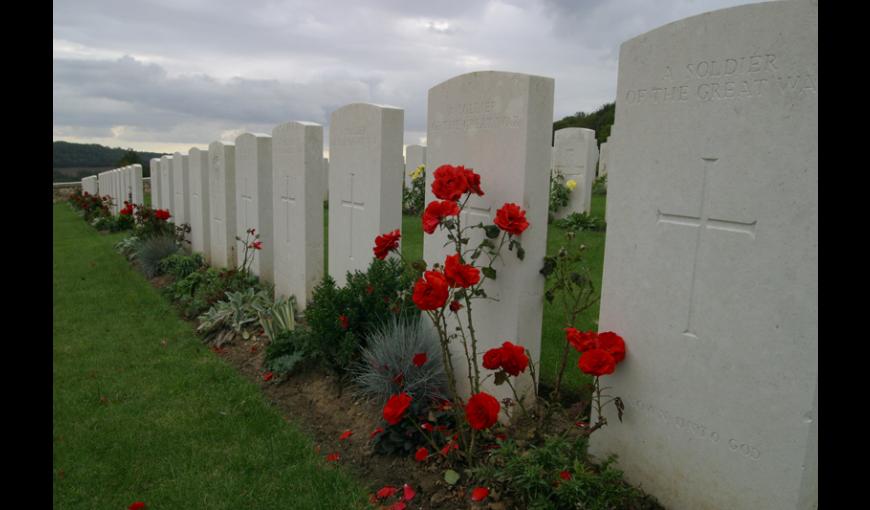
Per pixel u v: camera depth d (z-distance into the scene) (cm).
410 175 1525
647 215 284
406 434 349
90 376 494
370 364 412
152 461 360
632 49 284
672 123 268
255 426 400
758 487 246
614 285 304
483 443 339
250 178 746
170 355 547
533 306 384
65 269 980
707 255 258
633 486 302
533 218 372
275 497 318
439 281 304
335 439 382
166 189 1261
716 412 260
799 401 230
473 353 360
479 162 395
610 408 311
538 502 262
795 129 224
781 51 225
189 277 772
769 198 233
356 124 533
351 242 559
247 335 581
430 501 304
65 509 313
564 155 1338
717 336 256
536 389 356
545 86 361
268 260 748
